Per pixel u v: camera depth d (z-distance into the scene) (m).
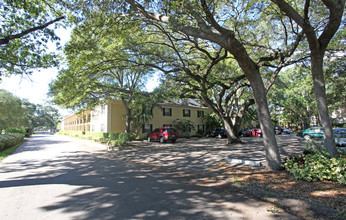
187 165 9.19
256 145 16.58
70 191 5.37
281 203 4.45
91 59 10.49
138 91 17.78
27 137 35.47
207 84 14.56
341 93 23.44
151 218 3.73
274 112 45.44
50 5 9.18
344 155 6.55
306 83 23.23
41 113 89.62
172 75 14.25
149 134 23.08
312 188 5.17
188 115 31.84
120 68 11.90
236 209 4.17
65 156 12.34
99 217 3.78
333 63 13.86
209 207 4.28
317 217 3.79
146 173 7.67
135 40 11.45
